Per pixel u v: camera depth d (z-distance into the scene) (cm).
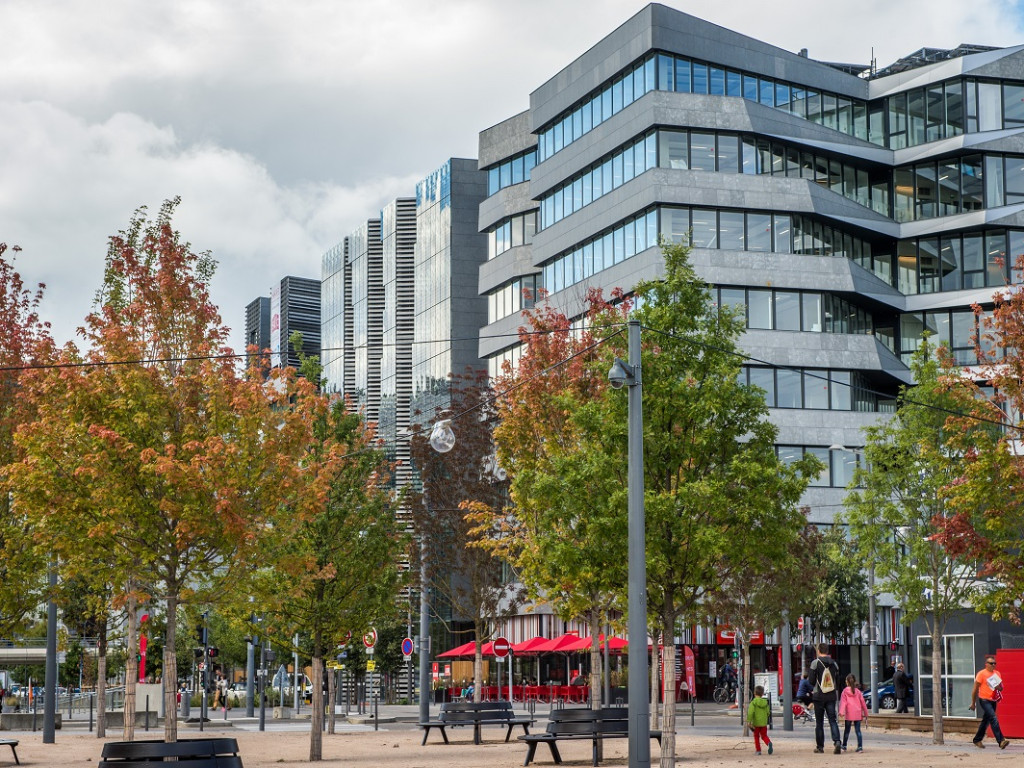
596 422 2327
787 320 7025
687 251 2444
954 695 3672
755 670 6775
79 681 8912
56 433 2388
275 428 2517
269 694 7338
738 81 7206
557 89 7706
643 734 1845
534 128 7925
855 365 7062
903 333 7594
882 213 7738
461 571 4372
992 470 2616
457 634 8806
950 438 2902
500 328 8294
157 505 2380
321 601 2930
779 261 7025
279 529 2522
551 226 7731
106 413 2411
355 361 11769
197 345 2591
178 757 1722
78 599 4453
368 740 3728
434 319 9988
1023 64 7594
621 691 5944
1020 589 2630
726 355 2361
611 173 7219
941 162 7562
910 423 3241
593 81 7362
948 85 7556
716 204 6925
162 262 2719
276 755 3014
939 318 7481
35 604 2802
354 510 3002
